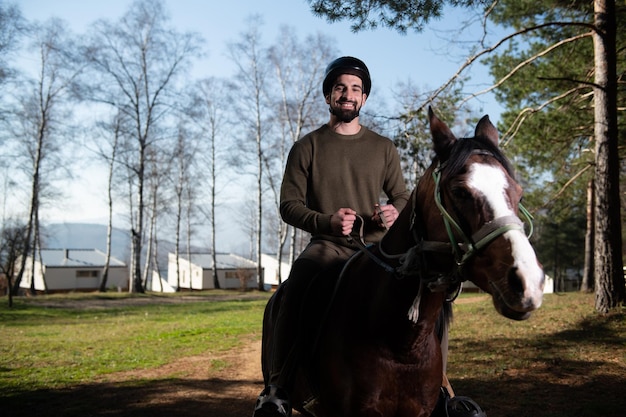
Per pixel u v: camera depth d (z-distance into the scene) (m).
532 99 13.59
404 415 2.38
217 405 6.32
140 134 31.22
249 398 6.65
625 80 11.78
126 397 6.68
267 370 3.16
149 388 7.14
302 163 2.94
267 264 66.19
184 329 13.14
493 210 1.86
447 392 2.71
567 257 38.94
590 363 6.82
